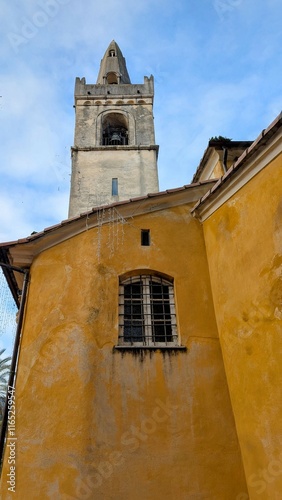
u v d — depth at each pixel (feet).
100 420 19.27
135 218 26.78
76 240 25.84
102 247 24.84
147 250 25.54
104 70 98.17
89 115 76.43
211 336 22.88
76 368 20.71
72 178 64.54
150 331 23.03
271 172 20.44
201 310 23.77
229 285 22.59
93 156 67.82
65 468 18.03
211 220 26.16
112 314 22.77
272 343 18.11
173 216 27.50
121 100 79.41
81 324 22.08
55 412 19.75
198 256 26.08
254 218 21.29
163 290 24.90
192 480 18.40
